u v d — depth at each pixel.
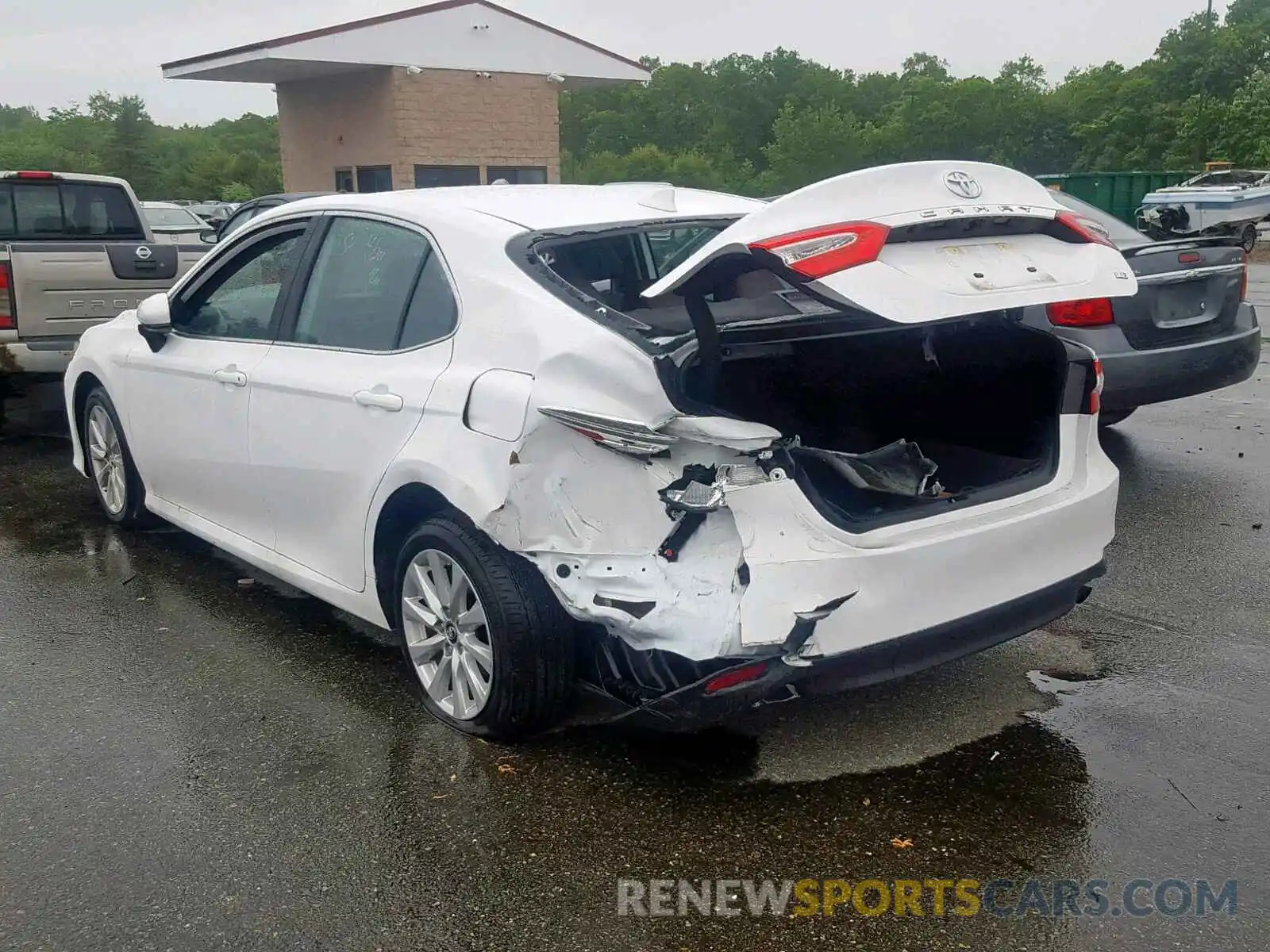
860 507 3.39
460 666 3.75
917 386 4.08
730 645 3.02
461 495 3.47
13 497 6.87
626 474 3.21
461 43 19.25
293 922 2.88
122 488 5.98
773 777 3.52
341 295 4.29
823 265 2.90
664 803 3.39
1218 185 28.97
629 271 4.38
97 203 9.74
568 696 3.61
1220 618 4.72
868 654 3.19
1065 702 3.99
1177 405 8.85
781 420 3.94
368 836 3.23
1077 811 3.33
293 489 4.37
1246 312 6.86
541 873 3.07
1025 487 3.62
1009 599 3.49
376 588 4.06
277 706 4.04
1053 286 3.12
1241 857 3.10
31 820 3.34
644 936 2.82
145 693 4.15
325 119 20.58
